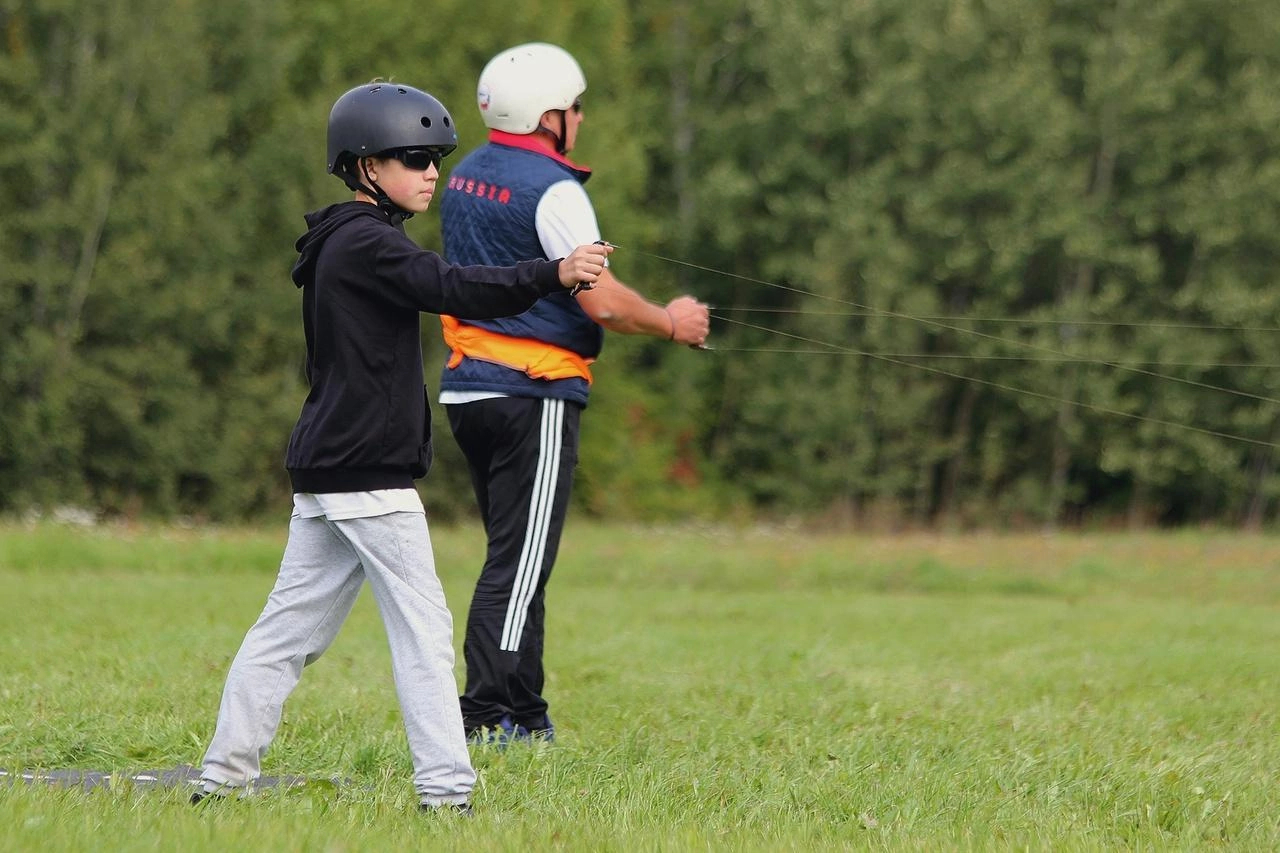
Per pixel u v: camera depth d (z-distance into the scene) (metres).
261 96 109.25
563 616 44.59
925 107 128.12
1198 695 29.09
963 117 127.50
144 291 99.44
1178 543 82.69
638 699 25.91
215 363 107.81
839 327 127.69
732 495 130.75
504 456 21.45
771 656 33.97
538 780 18.02
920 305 125.94
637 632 39.53
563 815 16.17
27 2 98.75
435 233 108.50
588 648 34.78
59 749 19.36
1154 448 124.69
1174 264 131.00
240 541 63.53
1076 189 125.88
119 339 102.00
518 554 21.36
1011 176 124.62
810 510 127.19
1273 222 122.12
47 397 96.19
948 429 133.88
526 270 15.10
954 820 17.00
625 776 18.42
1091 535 93.56
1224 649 38.91
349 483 15.35
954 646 38.72
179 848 13.23
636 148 122.88
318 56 115.38
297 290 108.25
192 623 36.44
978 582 66.50
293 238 108.81
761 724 23.27
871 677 30.17
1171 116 125.31
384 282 15.23
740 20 138.38
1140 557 74.69
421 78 112.50
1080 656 36.66
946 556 72.81
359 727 21.33
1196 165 127.19
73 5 98.00
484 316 15.33
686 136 136.88
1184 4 125.56
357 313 15.32
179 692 24.17
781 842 15.06
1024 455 132.75
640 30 139.00
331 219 15.72
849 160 132.50
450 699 15.68
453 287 15.09
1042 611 52.97
